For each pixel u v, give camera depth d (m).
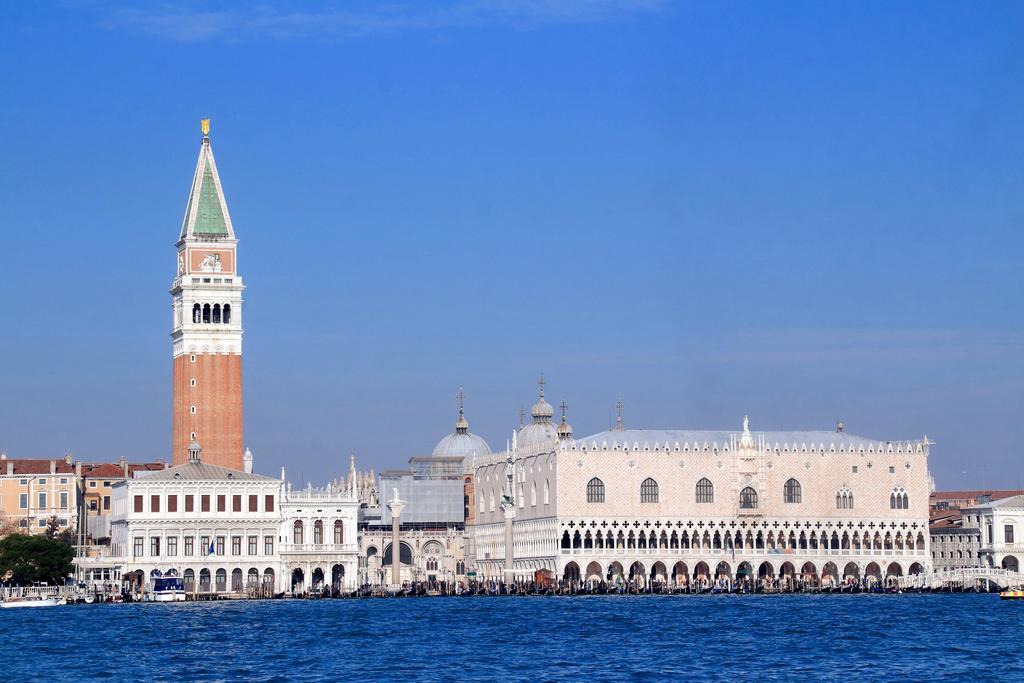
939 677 173.62
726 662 188.62
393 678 174.75
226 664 189.00
